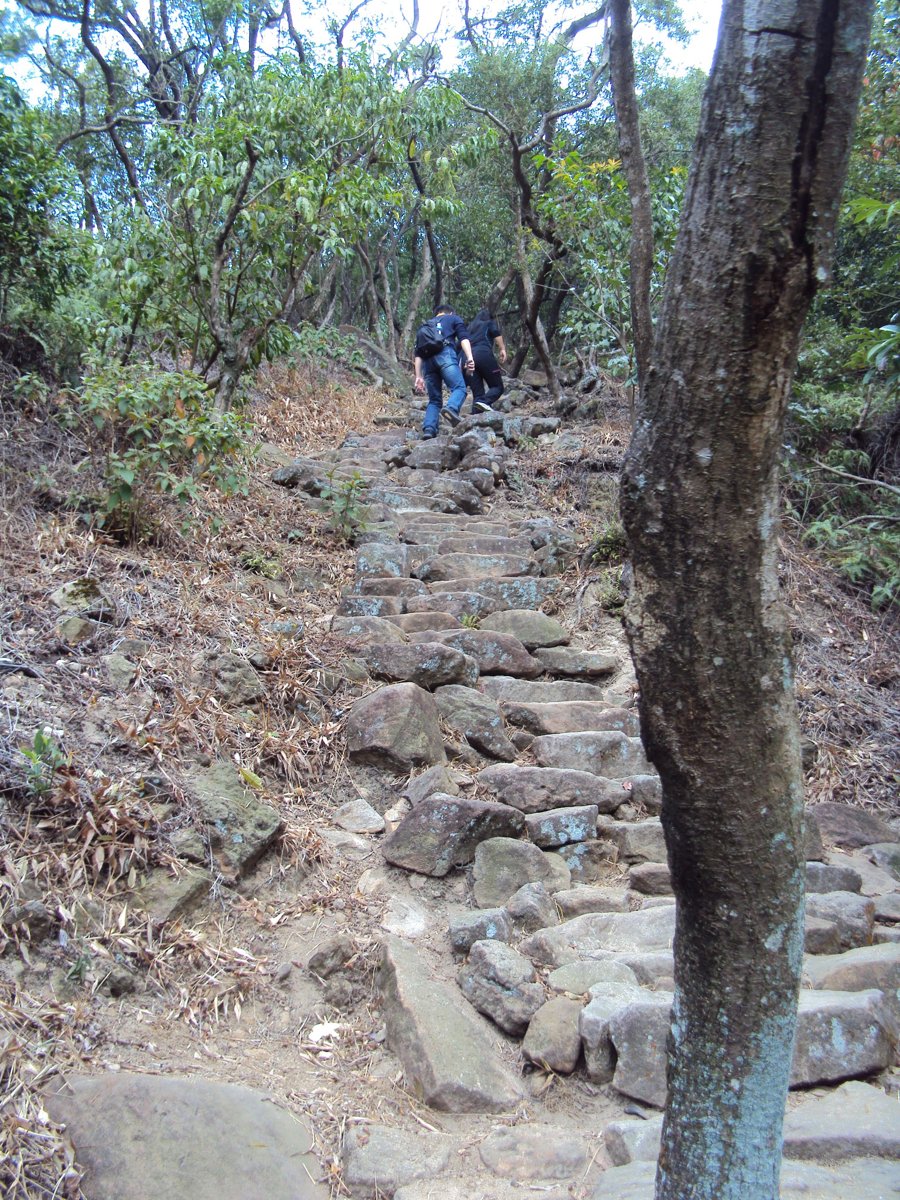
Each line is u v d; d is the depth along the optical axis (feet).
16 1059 6.91
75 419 15.66
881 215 16.74
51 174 16.79
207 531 15.89
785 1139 6.81
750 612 4.10
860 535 18.70
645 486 4.13
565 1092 7.80
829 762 13.55
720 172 3.81
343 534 17.92
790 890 4.31
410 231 52.06
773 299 3.76
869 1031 7.78
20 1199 6.08
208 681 11.65
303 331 32.86
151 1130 6.61
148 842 8.96
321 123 19.89
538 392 34.76
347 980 8.77
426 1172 6.78
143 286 18.90
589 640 15.79
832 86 3.62
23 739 9.24
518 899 9.68
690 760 4.20
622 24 4.99
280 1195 6.43
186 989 8.20
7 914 7.79
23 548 12.86
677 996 4.59
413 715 11.90
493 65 38.99
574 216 22.13
